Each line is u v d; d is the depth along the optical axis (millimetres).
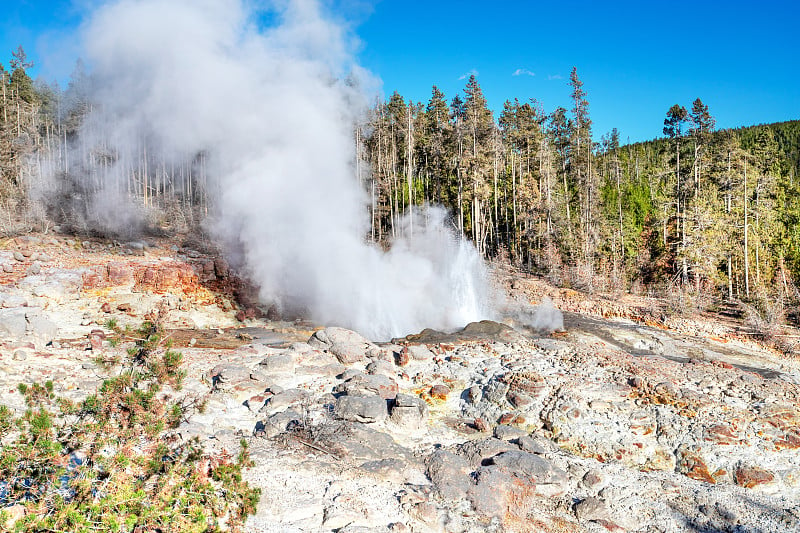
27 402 6484
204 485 6570
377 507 7367
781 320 24031
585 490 8656
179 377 7711
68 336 14766
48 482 5809
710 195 36969
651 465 9758
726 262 35281
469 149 44375
